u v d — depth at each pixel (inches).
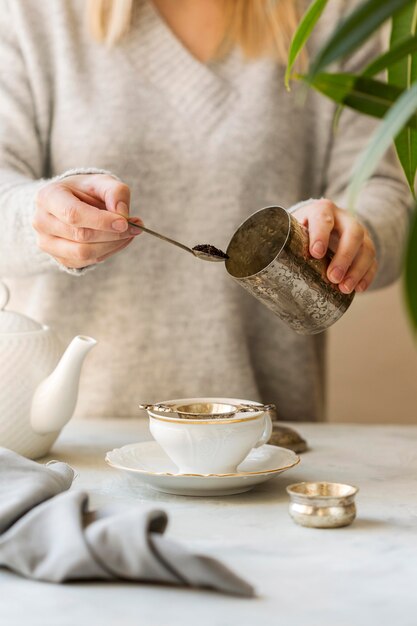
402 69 38.4
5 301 49.0
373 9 31.1
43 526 35.7
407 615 32.9
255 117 63.3
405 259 30.1
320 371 69.4
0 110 61.7
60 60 62.4
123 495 42.9
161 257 62.9
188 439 42.1
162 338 63.1
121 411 63.4
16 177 56.6
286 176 64.2
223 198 62.9
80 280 62.4
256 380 65.0
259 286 43.4
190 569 33.9
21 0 62.0
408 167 38.6
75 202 46.6
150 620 32.7
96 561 34.4
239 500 42.4
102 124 62.0
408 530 39.1
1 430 45.9
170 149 62.6
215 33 63.7
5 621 32.7
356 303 87.1
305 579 35.2
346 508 39.3
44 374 46.6
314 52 65.4
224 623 32.5
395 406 88.3
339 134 66.6
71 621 32.7
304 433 52.9
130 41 62.6
